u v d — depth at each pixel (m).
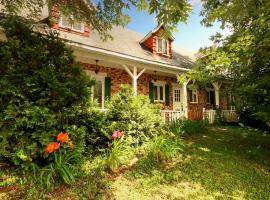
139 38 15.42
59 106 5.00
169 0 4.04
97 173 4.80
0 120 4.34
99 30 7.48
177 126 9.41
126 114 6.97
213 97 19.19
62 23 9.52
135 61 10.53
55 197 3.85
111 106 7.16
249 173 6.09
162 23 4.50
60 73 5.02
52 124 4.68
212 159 6.88
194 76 9.49
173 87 15.93
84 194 4.00
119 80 12.63
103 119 6.29
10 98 4.48
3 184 4.05
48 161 4.71
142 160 5.86
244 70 8.10
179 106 16.05
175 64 13.43
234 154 7.73
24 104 4.45
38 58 4.81
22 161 4.43
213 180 5.39
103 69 11.98
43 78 4.67
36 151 4.57
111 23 7.04
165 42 14.38
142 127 7.14
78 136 5.13
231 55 8.02
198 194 4.65
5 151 4.29
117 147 5.56
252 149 8.55
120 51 10.30
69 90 4.96
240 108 8.48
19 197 3.76
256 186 5.32
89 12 6.75
